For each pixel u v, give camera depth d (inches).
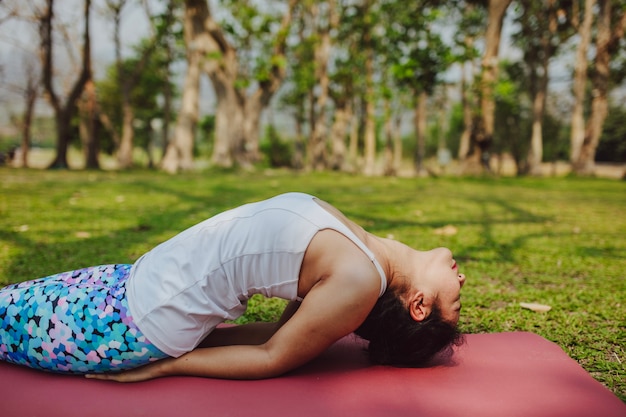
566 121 1374.3
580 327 102.4
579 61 731.4
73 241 176.6
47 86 703.7
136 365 71.2
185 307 69.9
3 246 166.6
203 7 628.7
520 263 159.5
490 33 589.6
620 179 654.5
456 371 75.8
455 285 73.2
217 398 66.2
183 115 667.4
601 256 169.0
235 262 71.4
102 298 70.2
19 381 70.0
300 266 70.2
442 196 362.3
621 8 709.3
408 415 62.9
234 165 700.7
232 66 673.0
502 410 64.6
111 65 1129.4
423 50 603.5
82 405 64.0
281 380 71.6
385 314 72.3
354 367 76.8
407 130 2240.4
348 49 935.0
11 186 362.9
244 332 82.9
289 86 1194.6
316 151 1001.5
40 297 70.9
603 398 68.0
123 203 279.9
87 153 749.3
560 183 544.1
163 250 74.3
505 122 1256.2
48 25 692.1
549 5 813.9
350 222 75.9
